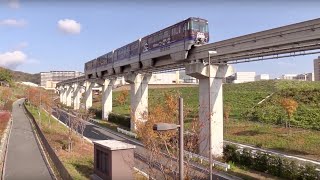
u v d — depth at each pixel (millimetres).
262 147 37688
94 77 76375
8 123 58312
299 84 81500
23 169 27062
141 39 48031
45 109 83500
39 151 34969
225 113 52688
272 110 56844
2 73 143875
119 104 92125
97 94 134250
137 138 46250
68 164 29141
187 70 35062
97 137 48469
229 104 68125
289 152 34812
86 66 84312
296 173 25391
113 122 66312
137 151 35812
